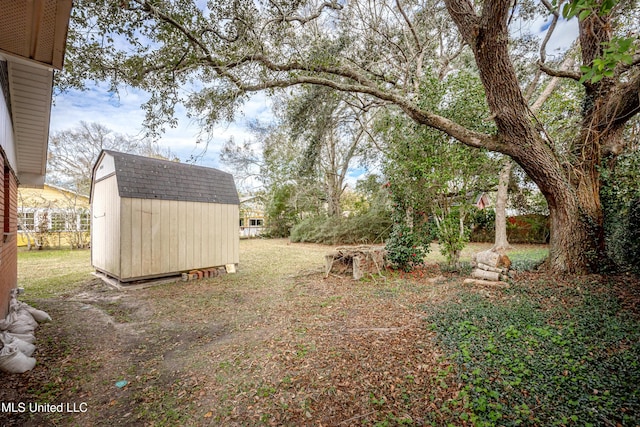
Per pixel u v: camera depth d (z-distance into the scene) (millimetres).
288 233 20641
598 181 5105
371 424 2051
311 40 6527
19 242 13492
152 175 7078
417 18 8219
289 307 4930
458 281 5766
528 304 3945
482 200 14039
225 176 8852
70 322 4320
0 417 2217
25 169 6160
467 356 2732
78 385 2697
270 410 2273
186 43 4816
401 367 2727
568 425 1831
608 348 2621
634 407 1896
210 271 7746
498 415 1963
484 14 3828
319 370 2785
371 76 8312
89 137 16750
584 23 4766
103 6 3973
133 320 4492
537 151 4645
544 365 2475
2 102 3439
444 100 6262
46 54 2430
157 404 2416
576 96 5961
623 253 5016
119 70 4781
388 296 5184
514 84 4238
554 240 5254
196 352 3373
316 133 10508
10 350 2906
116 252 6520
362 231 14742
